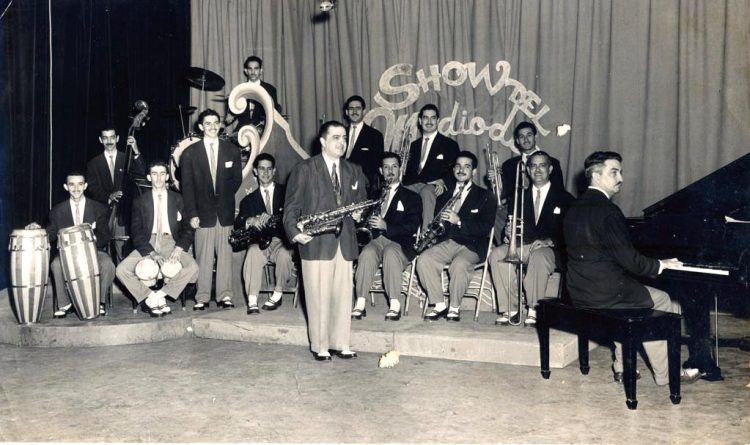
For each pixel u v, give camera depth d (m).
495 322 5.79
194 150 6.68
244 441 3.67
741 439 3.60
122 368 5.18
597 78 7.68
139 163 7.27
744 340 5.47
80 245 6.08
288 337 5.85
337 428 3.84
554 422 3.89
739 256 4.18
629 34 7.50
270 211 6.76
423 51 8.55
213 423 3.96
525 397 4.35
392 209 6.36
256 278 6.39
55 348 5.87
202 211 6.66
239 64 9.39
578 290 4.43
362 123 7.64
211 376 4.92
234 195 6.81
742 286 4.14
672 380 4.16
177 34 9.29
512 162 7.14
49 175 7.88
